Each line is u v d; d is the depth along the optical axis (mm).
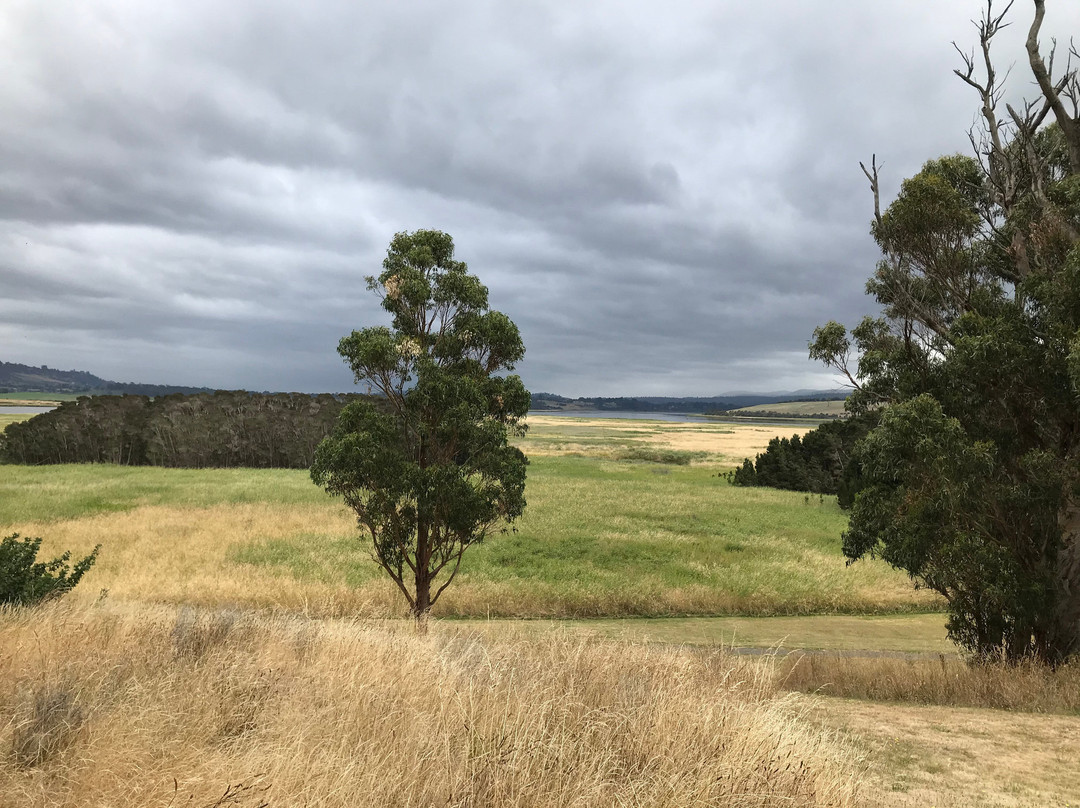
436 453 14164
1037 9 15953
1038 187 15805
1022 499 13586
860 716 9234
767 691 7219
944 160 18062
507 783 3816
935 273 16594
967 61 17344
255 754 3881
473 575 26000
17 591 11430
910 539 14117
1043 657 13672
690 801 3908
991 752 7438
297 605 19906
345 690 5406
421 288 14195
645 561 30250
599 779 3982
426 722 4555
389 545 14227
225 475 65125
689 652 9945
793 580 27359
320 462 13773
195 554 27781
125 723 4238
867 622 22344
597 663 7109
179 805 3285
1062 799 5891
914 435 13539
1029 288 14352
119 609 10805
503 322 14625
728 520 42219
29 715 4281
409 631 9695
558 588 24656
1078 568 13781
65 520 36438
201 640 6895
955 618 15242
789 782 4406
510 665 6727
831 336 17312
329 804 3387
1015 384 13867
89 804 3295
